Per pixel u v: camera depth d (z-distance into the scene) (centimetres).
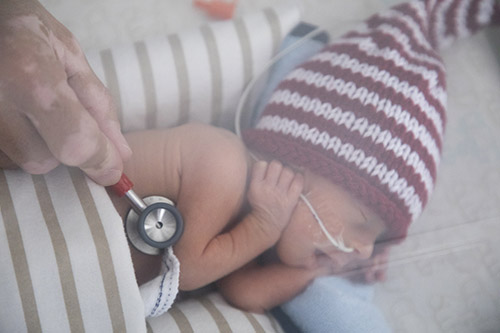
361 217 71
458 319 73
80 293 59
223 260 70
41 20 60
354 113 71
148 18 94
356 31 86
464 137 82
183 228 69
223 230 72
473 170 81
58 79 55
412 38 82
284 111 76
